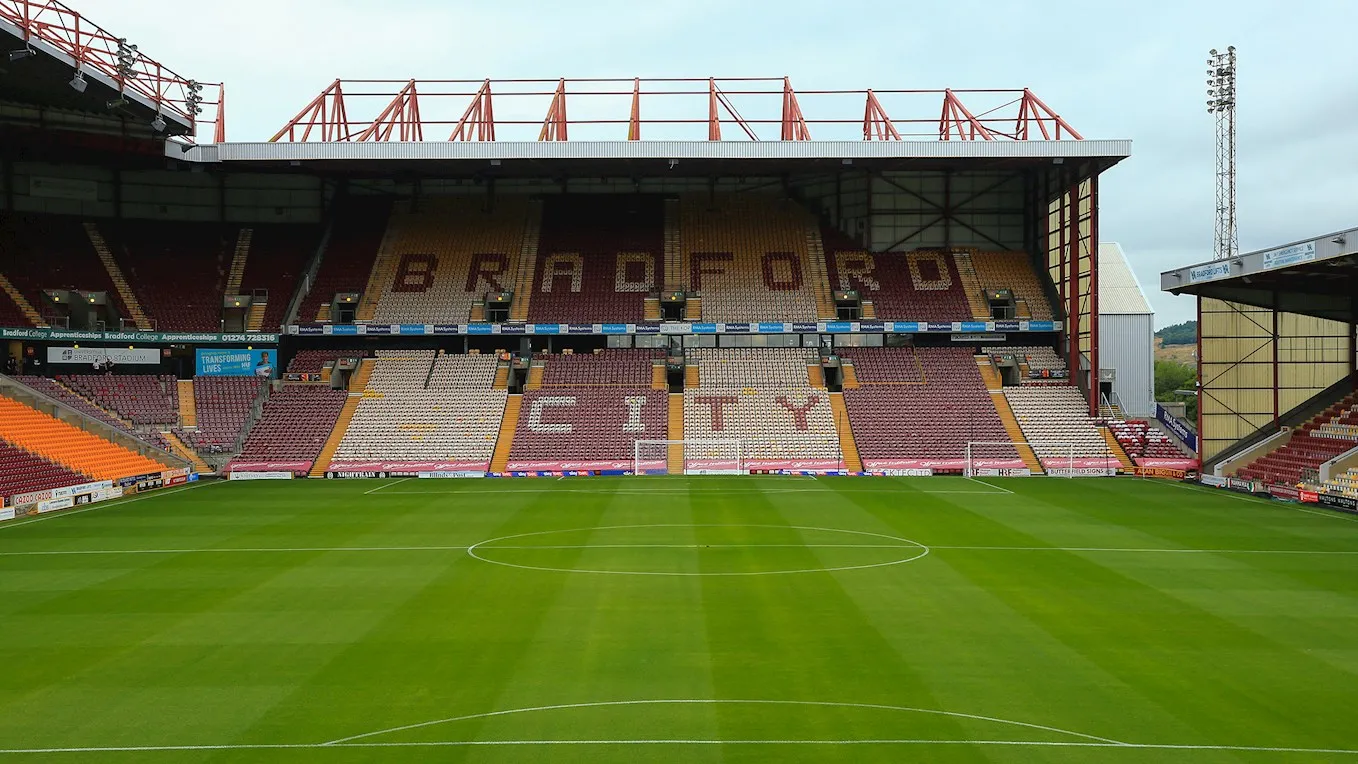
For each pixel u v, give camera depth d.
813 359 74.62
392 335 72.31
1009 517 43.66
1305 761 16.50
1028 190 79.94
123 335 66.94
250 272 75.75
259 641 23.56
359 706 19.12
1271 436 58.22
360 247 79.38
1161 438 65.94
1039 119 70.44
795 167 72.50
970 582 29.98
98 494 50.19
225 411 67.50
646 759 16.61
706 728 17.95
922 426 67.44
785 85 73.69
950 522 42.12
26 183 73.25
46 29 51.84
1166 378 134.00
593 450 64.62
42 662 21.98
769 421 67.81
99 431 59.88
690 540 37.44
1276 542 37.19
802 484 57.06
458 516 44.16
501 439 65.50
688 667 21.45
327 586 29.47
